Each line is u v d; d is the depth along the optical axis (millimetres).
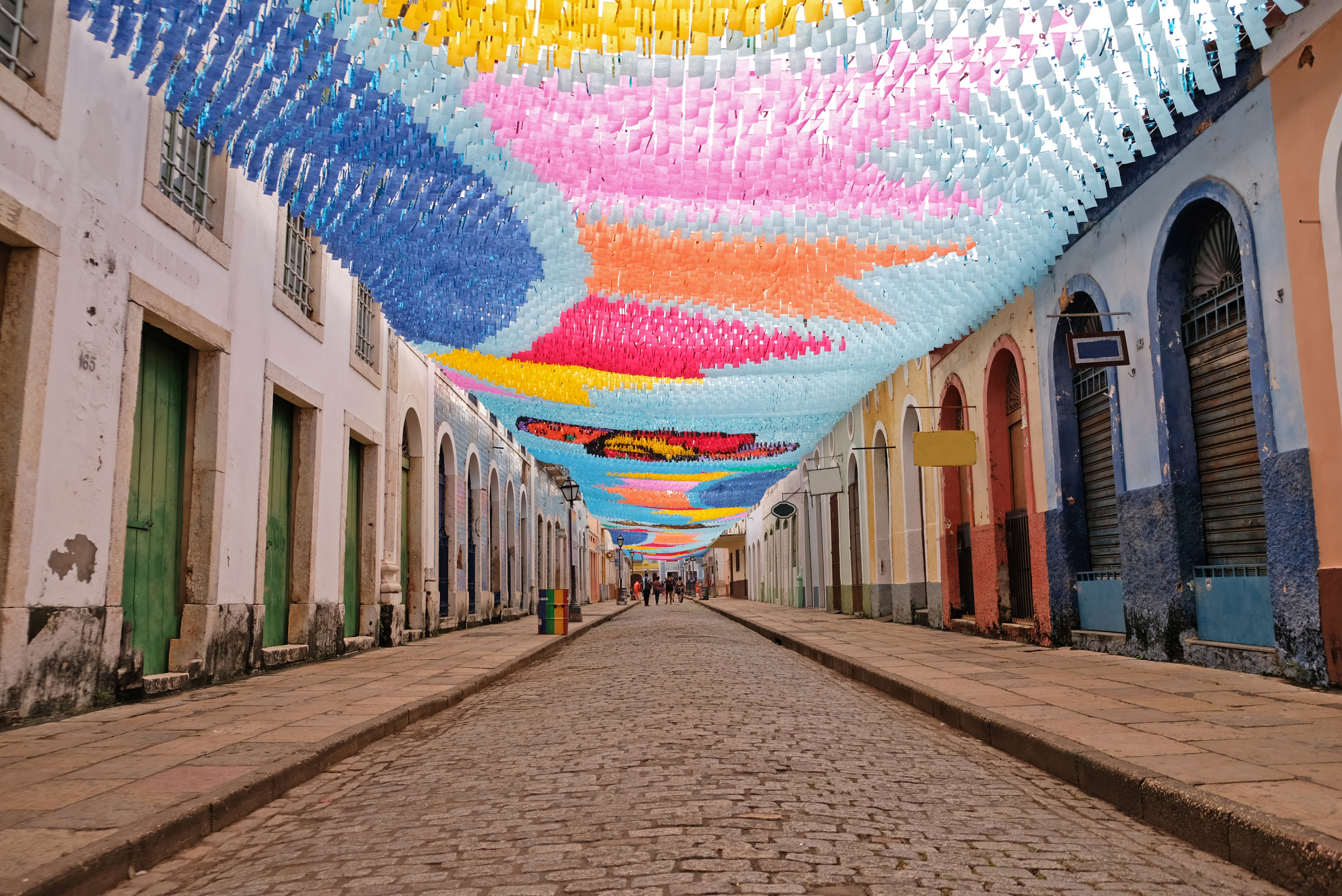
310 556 11766
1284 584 7035
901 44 5207
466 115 6023
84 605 7000
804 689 9039
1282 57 6883
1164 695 6711
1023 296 12133
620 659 13062
